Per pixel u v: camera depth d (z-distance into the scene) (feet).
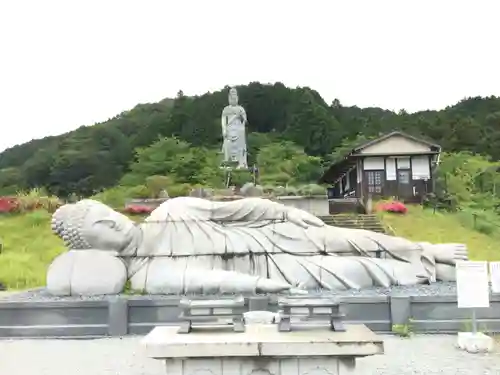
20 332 33.71
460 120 214.07
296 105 234.79
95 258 39.42
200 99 246.27
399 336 31.86
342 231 43.96
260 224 43.37
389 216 97.19
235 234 42.42
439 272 44.73
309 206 90.79
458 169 160.15
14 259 74.49
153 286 39.19
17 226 94.48
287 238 42.83
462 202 121.60
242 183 121.19
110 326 33.60
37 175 188.75
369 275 41.93
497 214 110.83
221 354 14.93
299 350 14.88
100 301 34.06
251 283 38.14
